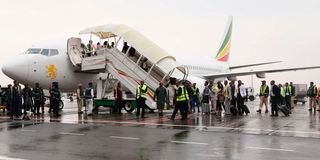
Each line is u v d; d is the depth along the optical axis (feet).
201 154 29.63
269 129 46.85
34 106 71.87
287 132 43.75
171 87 76.18
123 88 89.04
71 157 28.32
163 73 79.05
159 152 30.50
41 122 55.83
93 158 27.96
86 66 78.59
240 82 73.41
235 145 34.06
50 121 57.62
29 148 32.40
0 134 41.75
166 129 46.73
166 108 76.48
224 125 51.93
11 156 28.68
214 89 80.02
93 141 36.52
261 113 80.43
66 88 83.61
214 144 34.65
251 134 41.83
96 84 87.30
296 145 34.06
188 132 43.65
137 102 65.72
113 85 86.63
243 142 35.88
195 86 81.82
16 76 76.02
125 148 32.42
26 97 68.59
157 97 68.59
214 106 80.07
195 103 83.82
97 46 81.87
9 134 41.78
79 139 37.88
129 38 73.97
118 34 74.84
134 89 73.92
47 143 35.24
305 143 35.24
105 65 76.84
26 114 67.72
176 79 76.18
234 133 42.75
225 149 31.94
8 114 72.08
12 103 62.69
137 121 57.93
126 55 75.05
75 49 81.82
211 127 49.26
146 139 37.88
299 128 48.08
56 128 47.78
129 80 74.54
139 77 73.61
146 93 70.13
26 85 69.15
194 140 37.19
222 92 78.23
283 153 30.04
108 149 31.94
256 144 34.63
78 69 82.23
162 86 68.54
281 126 50.60
